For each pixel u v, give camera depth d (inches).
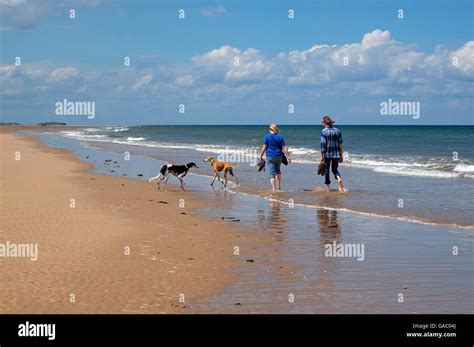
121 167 1070.4
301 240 417.7
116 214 524.1
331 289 297.6
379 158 1302.9
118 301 277.1
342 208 565.3
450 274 325.4
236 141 2385.6
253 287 301.0
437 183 773.3
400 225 473.7
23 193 642.2
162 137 2965.1
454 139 2412.6
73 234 426.3
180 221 496.1
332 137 679.7
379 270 334.3
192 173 967.0
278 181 711.1
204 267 340.5
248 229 461.1
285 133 3659.0
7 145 1763.0
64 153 1477.6
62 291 290.5
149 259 357.7
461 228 458.6
